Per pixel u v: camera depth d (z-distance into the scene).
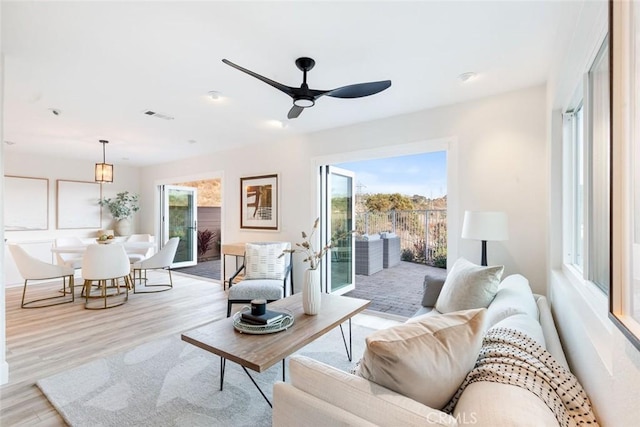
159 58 2.32
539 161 2.81
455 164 3.23
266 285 3.46
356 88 2.27
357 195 7.64
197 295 4.72
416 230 7.11
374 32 2.01
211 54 2.27
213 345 1.79
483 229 2.64
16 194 5.57
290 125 4.01
